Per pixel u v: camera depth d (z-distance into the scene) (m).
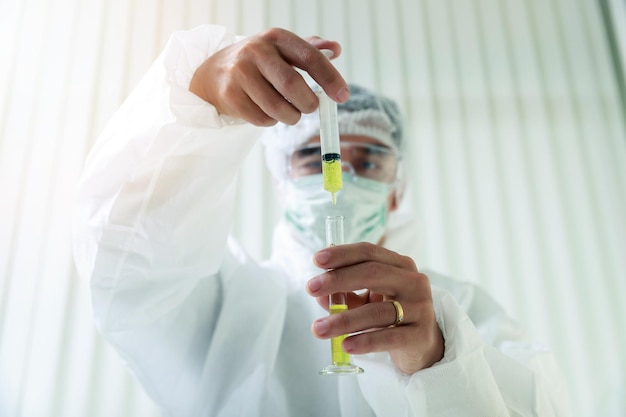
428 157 2.24
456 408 0.86
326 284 0.79
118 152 0.89
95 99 2.19
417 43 2.43
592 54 2.52
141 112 0.89
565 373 1.95
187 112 0.85
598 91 2.45
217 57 0.88
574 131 2.37
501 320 1.46
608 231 2.20
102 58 2.25
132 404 1.77
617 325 2.04
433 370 0.85
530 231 2.16
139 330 1.04
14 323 1.84
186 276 1.00
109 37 2.29
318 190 1.51
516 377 1.06
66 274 1.92
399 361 0.89
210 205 0.95
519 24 2.53
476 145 2.28
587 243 2.17
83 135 2.13
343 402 1.23
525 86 2.41
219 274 1.35
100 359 1.81
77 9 2.32
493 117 2.34
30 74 2.20
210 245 0.99
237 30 2.36
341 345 0.81
